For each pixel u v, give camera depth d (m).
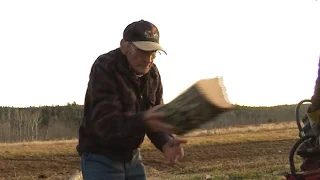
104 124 4.02
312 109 4.53
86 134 4.46
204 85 3.48
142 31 4.21
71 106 62.56
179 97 3.55
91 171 4.47
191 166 20.03
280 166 14.90
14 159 24.83
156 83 4.64
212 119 3.47
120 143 4.37
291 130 40.47
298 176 4.64
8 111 56.69
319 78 4.41
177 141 4.14
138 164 4.75
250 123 53.00
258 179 12.45
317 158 4.70
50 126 56.88
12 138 50.59
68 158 25.47
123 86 4.25
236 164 18.39
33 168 22.38
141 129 3.72
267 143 29.09
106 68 4.24
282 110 58.62
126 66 4.29
